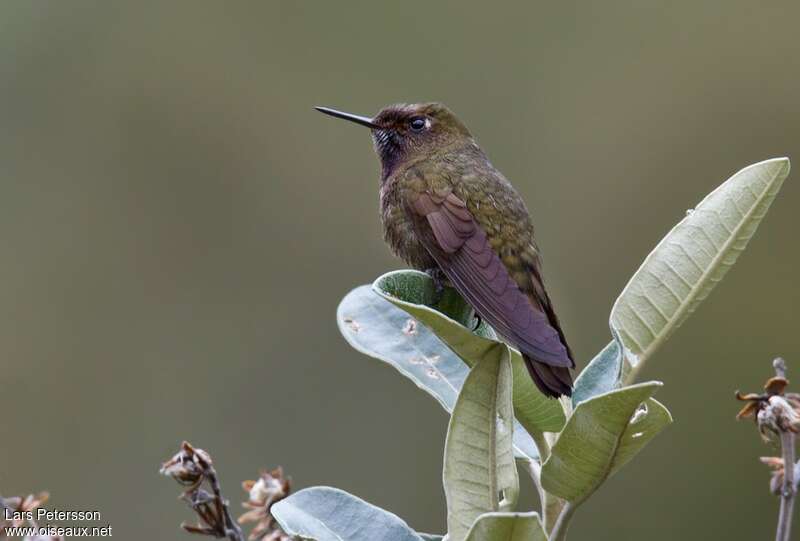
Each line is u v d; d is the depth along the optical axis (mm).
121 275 13523
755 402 4391
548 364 4230
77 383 12609
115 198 13992
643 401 3451
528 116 15398
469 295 5746
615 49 15578
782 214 14602
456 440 3783
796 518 11906
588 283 14086
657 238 14594
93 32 14461
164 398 12500
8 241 13438
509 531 3260
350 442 12008
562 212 14922
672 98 15367
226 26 14859
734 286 13906
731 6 15469
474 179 6480
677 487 12359
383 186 7219
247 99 14766
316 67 15180
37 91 14211
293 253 14062
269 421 12289
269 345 13078
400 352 4770
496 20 15672
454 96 15562
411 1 15516
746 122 15180
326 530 4223
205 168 14375
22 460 11977
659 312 4320
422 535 4406
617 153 15211
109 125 14250
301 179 14578
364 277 13977
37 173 13875
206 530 4590
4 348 12773
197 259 13812
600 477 3680
